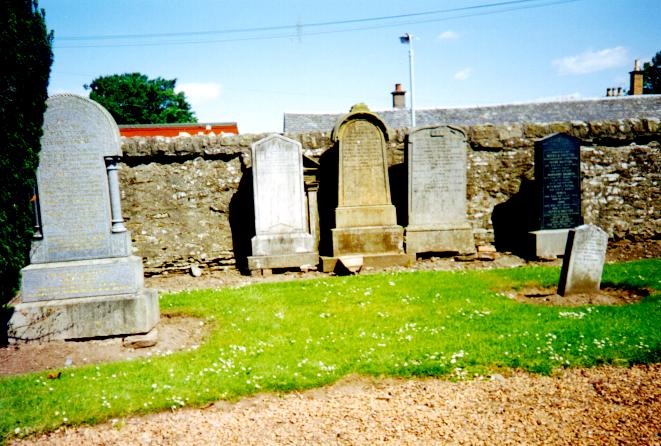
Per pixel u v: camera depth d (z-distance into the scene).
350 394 4.59
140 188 10.30
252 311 7.14
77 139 6.06
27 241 6.08
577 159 10.49
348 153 10.29
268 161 9.95
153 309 6.41
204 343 6.02
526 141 11.30
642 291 7.50
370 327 6.33
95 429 4.05
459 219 10.71
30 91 5.70
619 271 8.62
